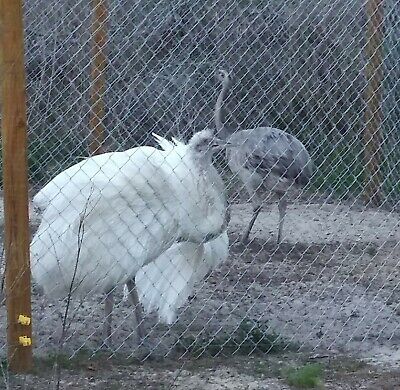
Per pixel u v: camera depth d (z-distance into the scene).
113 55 10.13
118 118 10.37
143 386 6.61
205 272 8.05
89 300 8.67
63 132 10.87
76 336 7.77
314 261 10.41
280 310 8.90
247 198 13.56
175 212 7.42
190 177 7.47
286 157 11.35
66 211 7.21
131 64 10.25
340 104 11.41
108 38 9.61
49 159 11.01
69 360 7.02
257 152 11.23
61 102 10.75
